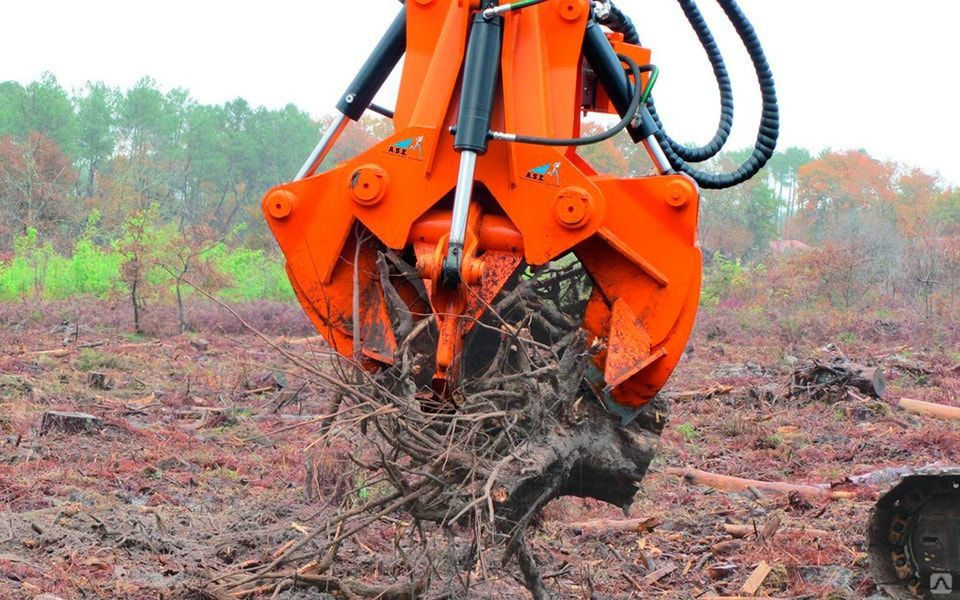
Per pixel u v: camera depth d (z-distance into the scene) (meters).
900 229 56.94
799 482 10.15
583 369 5.48
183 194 82.62
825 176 87.38
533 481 5.28
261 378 15.03
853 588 6.72
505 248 5.73
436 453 4.90
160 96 89.12
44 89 78.00
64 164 60.72
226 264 33.38
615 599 6.45
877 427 13.30
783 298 32.56
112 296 26.45
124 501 8.22
